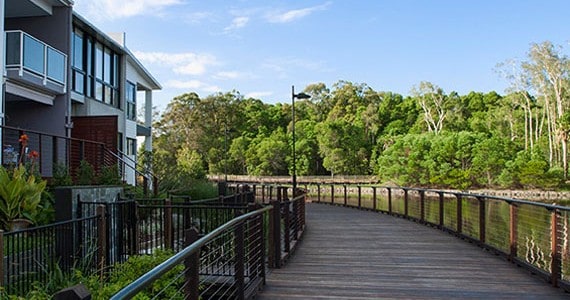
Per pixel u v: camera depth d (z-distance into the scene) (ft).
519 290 15.85
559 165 130.11
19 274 14.73
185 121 168.66
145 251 21.42
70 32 40.52
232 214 21.83
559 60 148.87
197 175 81.46
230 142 171.73
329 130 155.84
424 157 123.85
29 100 38.42
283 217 23.13
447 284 16.65
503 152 120.06
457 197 28.81
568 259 16.90
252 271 15.40
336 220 39.37
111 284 14.21
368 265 20.02
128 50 57.77
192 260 9.04
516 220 20.31
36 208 22.91
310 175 159.63
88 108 48.32
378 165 145.28
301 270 18.95
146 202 27.71
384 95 209.46
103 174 34.01
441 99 183.93
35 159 29.07
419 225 35.40
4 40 32.14
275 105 213.25
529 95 162.81
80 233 18.67
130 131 63.46
